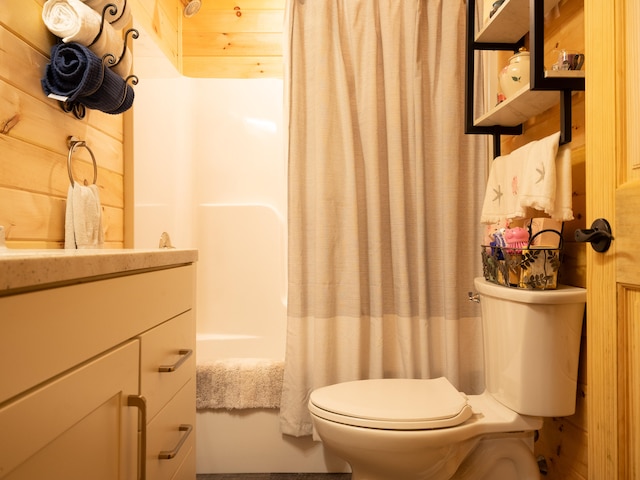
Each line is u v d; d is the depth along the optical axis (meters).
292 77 1.87
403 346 1.80
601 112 0.87
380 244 1.82
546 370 1.20
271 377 1.76
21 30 1.03
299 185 1.86
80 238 1.16
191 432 1.05
